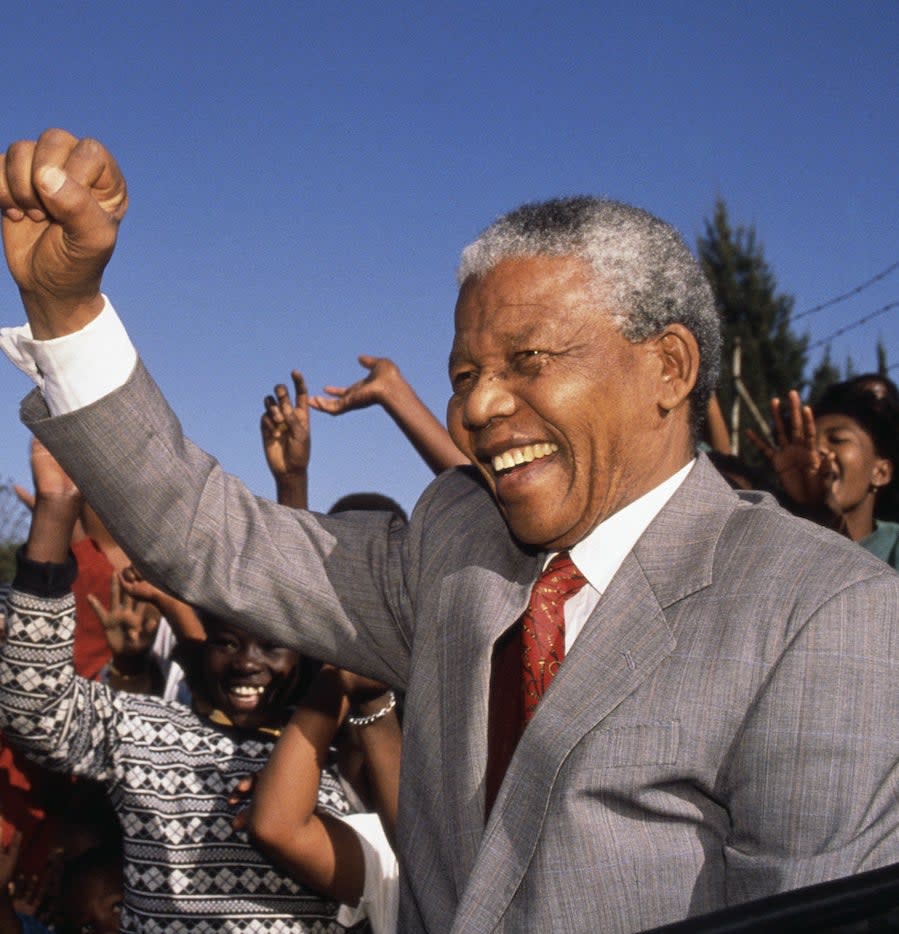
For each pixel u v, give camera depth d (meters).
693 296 1.80
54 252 1.70
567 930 1.53
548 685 1.71
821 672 1.50
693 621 1.61
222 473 2.06
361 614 2.03
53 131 1.70
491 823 1.61
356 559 2.06
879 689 1.49
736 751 1.53
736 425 23.84
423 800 1.79
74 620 2.99
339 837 2.83
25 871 3.49
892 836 1.42
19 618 2.91
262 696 3.14
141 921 2.91
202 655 3.32
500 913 1.57
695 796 1.57
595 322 1.72
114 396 1.84
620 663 1.61
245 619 2.01
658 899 1.52
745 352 33.03
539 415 1.72
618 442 1.74
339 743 3.20
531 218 1.79
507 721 1.73
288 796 2.76
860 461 3.83
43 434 1.85
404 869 1.81
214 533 1.96
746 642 1.56
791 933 1.03
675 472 1.81
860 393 3.96
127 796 2.99
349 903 2.83
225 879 2.91
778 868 1.43
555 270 1.73
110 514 1.91
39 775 3.55
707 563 1.65
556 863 1.55
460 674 1.78
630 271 1.74
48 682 2.92
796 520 1.67
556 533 1.75
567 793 1.56
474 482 2.04
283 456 3.70
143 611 4.07
